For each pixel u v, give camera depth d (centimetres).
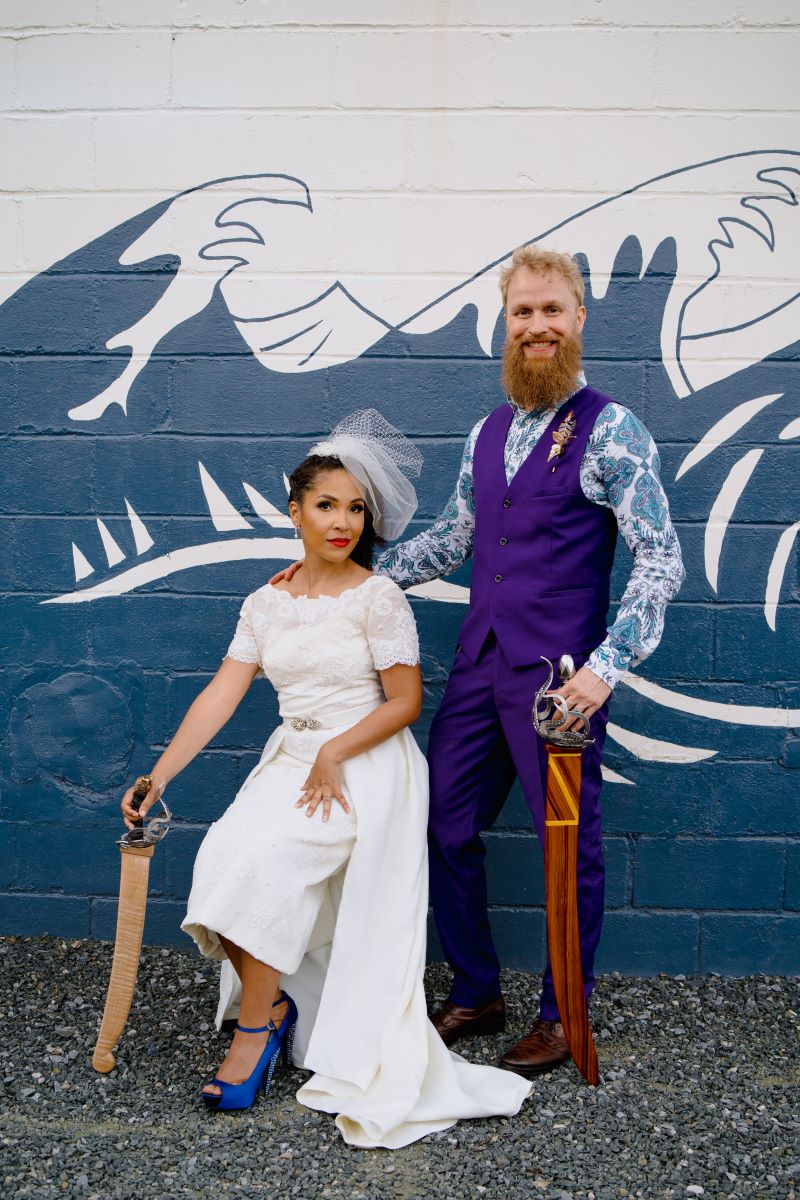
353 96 316
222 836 253
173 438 328
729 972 327
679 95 312
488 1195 219
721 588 321
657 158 313
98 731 333
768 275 315
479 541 272
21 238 325
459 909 279
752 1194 219
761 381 318
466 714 274
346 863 267
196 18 316
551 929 253
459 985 283
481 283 318
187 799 332
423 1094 247
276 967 248
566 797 249
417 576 295
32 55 320
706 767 324
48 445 330
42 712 334
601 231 316
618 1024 293
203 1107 250
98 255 325
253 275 322
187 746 272
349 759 266
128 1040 279
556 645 258
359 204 319
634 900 326
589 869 264
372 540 284
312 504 266
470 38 312
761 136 312
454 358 321
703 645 322
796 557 320
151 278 324
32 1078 261
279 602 276
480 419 321
